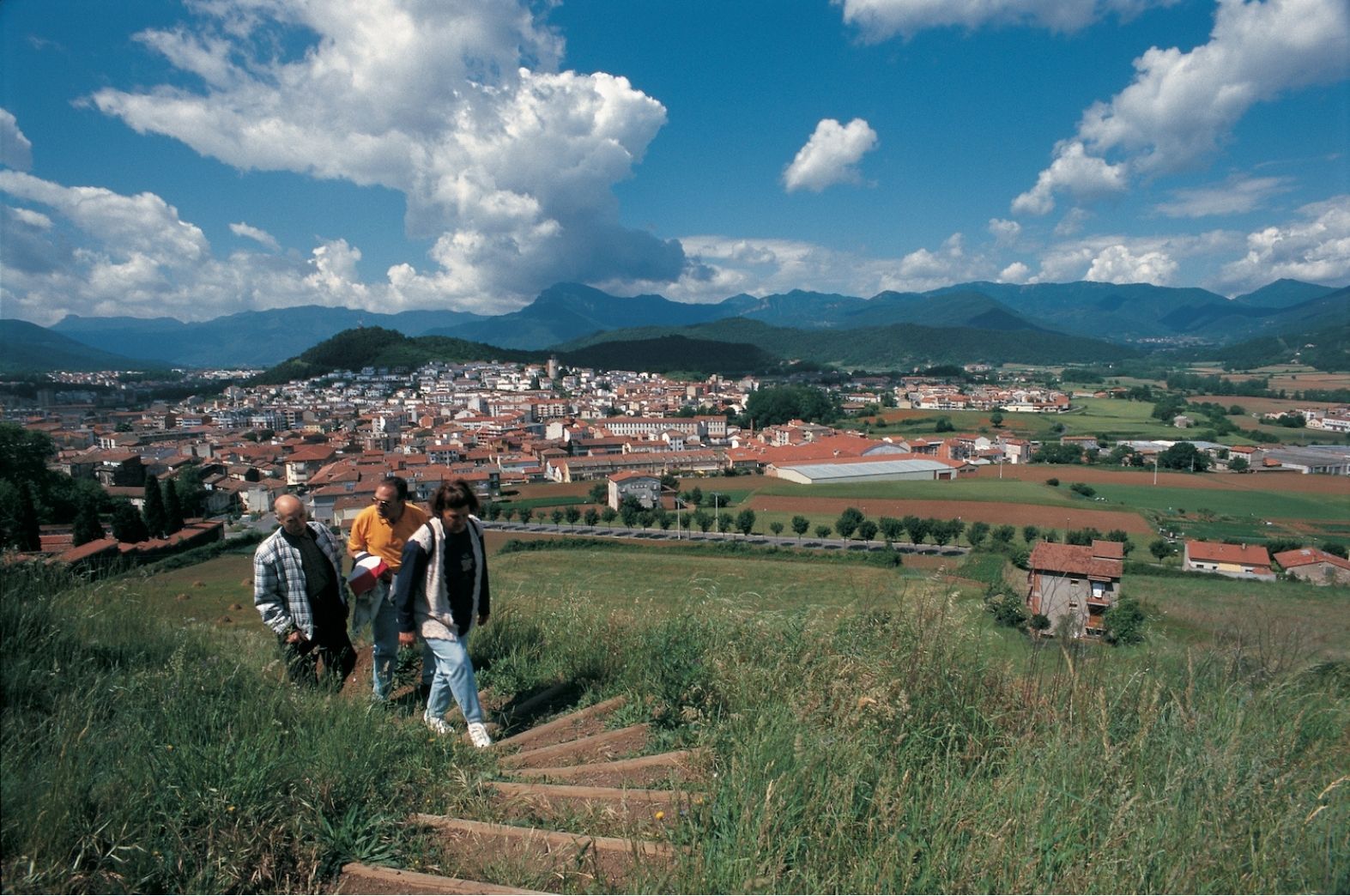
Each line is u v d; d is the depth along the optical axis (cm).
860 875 272
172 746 356
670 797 371
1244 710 403
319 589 562
